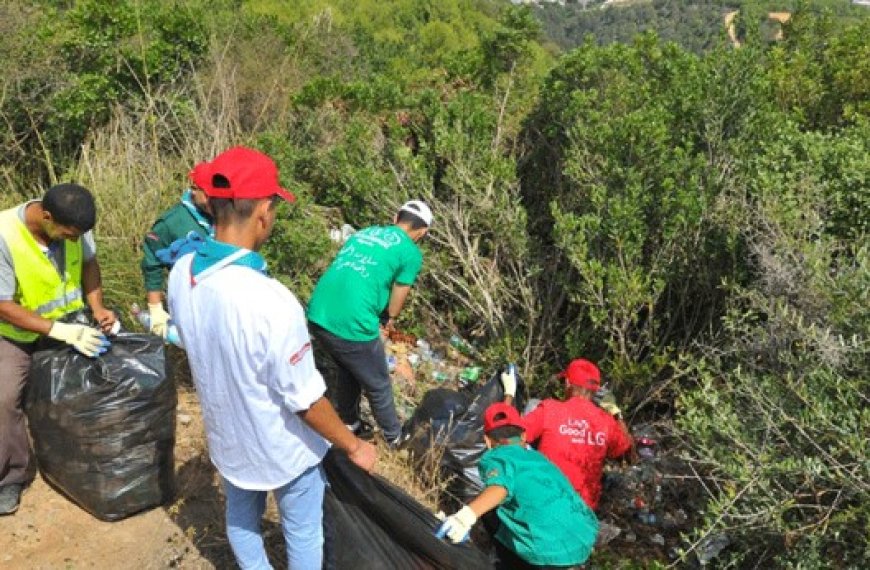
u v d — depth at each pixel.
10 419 3.26
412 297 5.81
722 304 4.96
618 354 5.07
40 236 3.14
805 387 3.34
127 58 6.81
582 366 4.30
